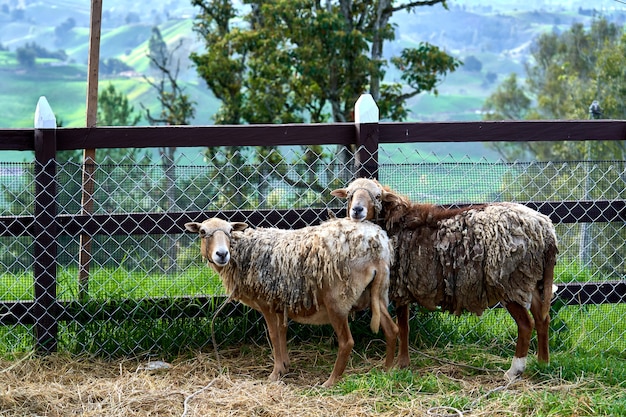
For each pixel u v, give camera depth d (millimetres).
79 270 6871
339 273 5859
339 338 5984
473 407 5461
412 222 6254
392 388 5746
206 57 24312
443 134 6898
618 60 33125
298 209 6879
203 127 6730
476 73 174625
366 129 6781
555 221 7027
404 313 6469
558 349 7059
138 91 117062
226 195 6859
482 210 6176
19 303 6695
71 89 133375
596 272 7445
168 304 6930
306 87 23328
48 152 6559
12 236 6602
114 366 6586
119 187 6734
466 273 6098
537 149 37344
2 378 6066
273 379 6211
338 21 21078
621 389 5852
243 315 6992
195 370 6449
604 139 7004
